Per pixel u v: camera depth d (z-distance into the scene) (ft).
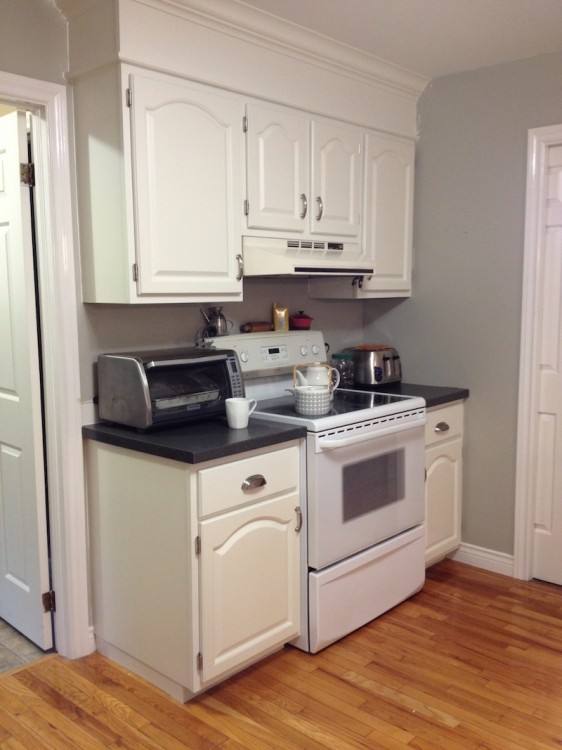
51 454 8.20
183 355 8.04
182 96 7.66
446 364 11.19
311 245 9.30
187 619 7.18
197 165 7.89
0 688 7.77
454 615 9.42
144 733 6.95
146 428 7.62
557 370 10.07
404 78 10.41
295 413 8.68
